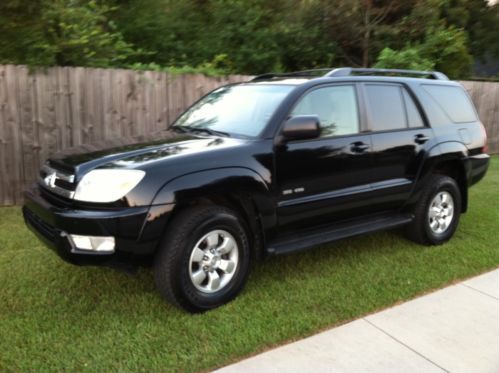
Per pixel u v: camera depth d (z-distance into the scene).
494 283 4.42
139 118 7.03
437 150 5.21
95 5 8.57
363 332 3.56
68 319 3.62
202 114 4.90
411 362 3.22
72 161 3.80
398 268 4.69
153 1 9.89
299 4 12.25
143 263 3.57
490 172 9.56
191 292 3.68
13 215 6.09
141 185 3.45
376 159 4.73
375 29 12.18
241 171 3.83
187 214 3.66
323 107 4.48
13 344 3.28
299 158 4.18
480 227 6.02
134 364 3.11
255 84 4.89
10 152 6.39
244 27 10.84
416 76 5.70
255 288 4.20
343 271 4.60
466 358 3.28
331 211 4.49
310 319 3.69
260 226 4.05
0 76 6.15
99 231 3.38
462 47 12.70
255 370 3.11
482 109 11.61
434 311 3.89
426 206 5.20
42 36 6.53
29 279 4.27
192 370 3.08
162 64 9.72
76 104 6.59
